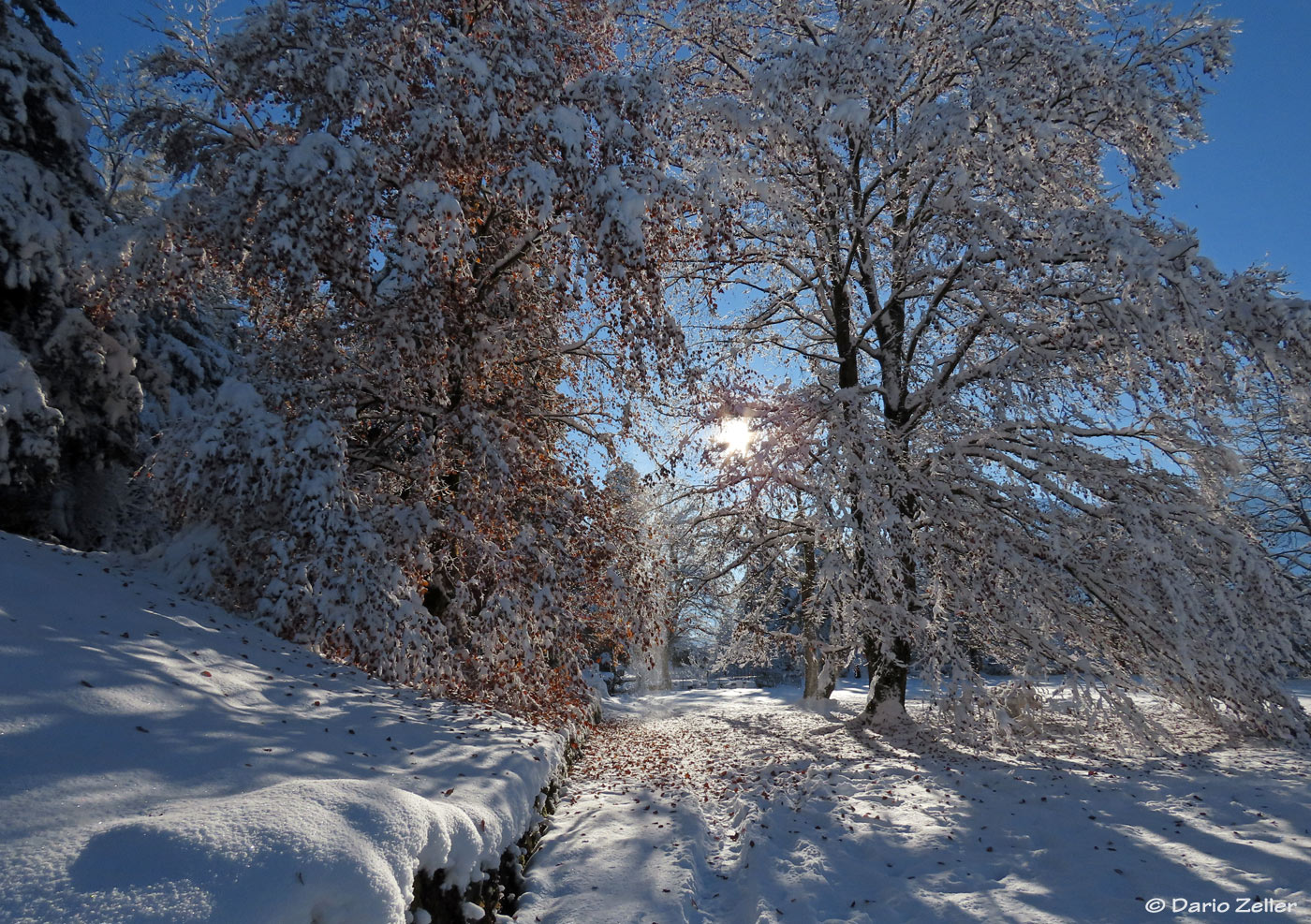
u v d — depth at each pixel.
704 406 12.40
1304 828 5.92
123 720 4.25
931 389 11.93
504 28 9.19
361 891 2.90
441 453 10.16
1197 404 9.84
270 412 8.48
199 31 10.51
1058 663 10.22
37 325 11.90
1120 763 8.70
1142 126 10.33
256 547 8.46
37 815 2.96
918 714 13.34
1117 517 9.98
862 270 13.73
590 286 9.73
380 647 7.91
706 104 10.45
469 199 10.38
